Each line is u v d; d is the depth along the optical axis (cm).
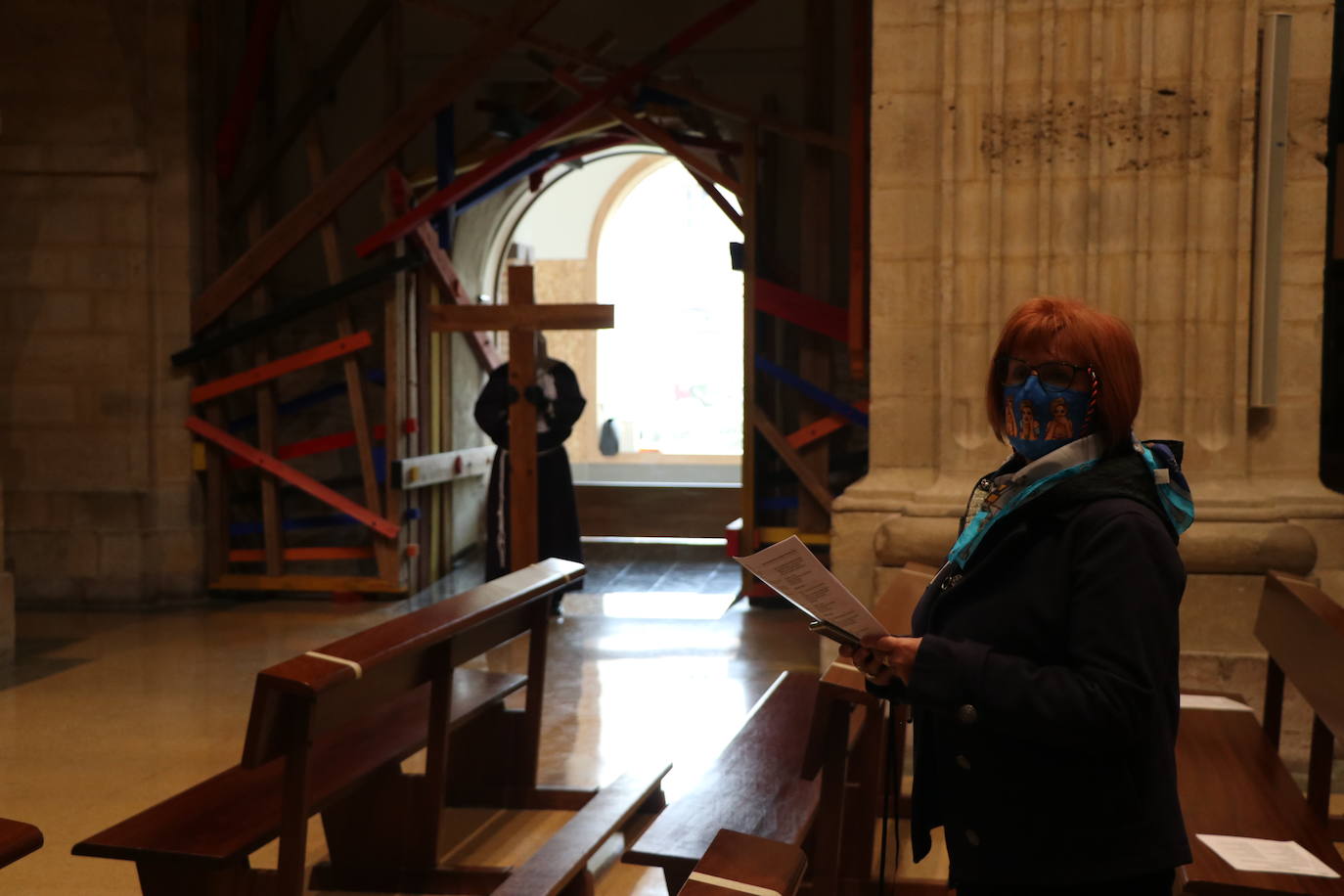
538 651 461
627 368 1723
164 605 867
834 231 866
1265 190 479
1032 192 491
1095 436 181
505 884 331
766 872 203
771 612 841
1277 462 498
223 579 883
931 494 496
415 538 901
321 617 822
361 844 390
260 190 895
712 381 1716
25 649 729
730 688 630
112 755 520
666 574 1009
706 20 819
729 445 1720
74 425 869
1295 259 491
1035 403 181
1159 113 481
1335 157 634
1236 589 478
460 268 975
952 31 493
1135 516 171
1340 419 698
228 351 896
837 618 180
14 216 866
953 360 500
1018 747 178
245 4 905
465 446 998
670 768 452
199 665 684
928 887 367
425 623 352
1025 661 172
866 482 516
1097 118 484
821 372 849
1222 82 479
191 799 325
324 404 916
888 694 194
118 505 864
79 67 856
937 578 197
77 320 868
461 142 923
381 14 873
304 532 916
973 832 181
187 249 873
